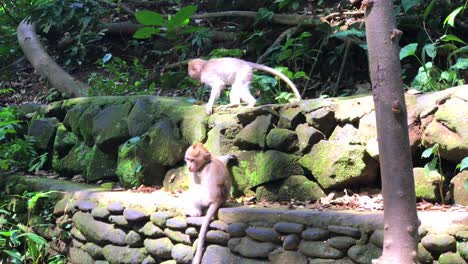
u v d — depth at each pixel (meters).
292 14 7.90
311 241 4.24
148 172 5.93
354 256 4.03
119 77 8.07
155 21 7.09
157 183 5.93
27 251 6.15
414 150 4.67
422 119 4.62
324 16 7.70
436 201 4.56
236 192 5.30
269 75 7.02
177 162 5.80
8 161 6.95
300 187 5.06
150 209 5.13
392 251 2.55
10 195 6.66
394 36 2.53
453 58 6.39
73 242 5.86
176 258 4.86
